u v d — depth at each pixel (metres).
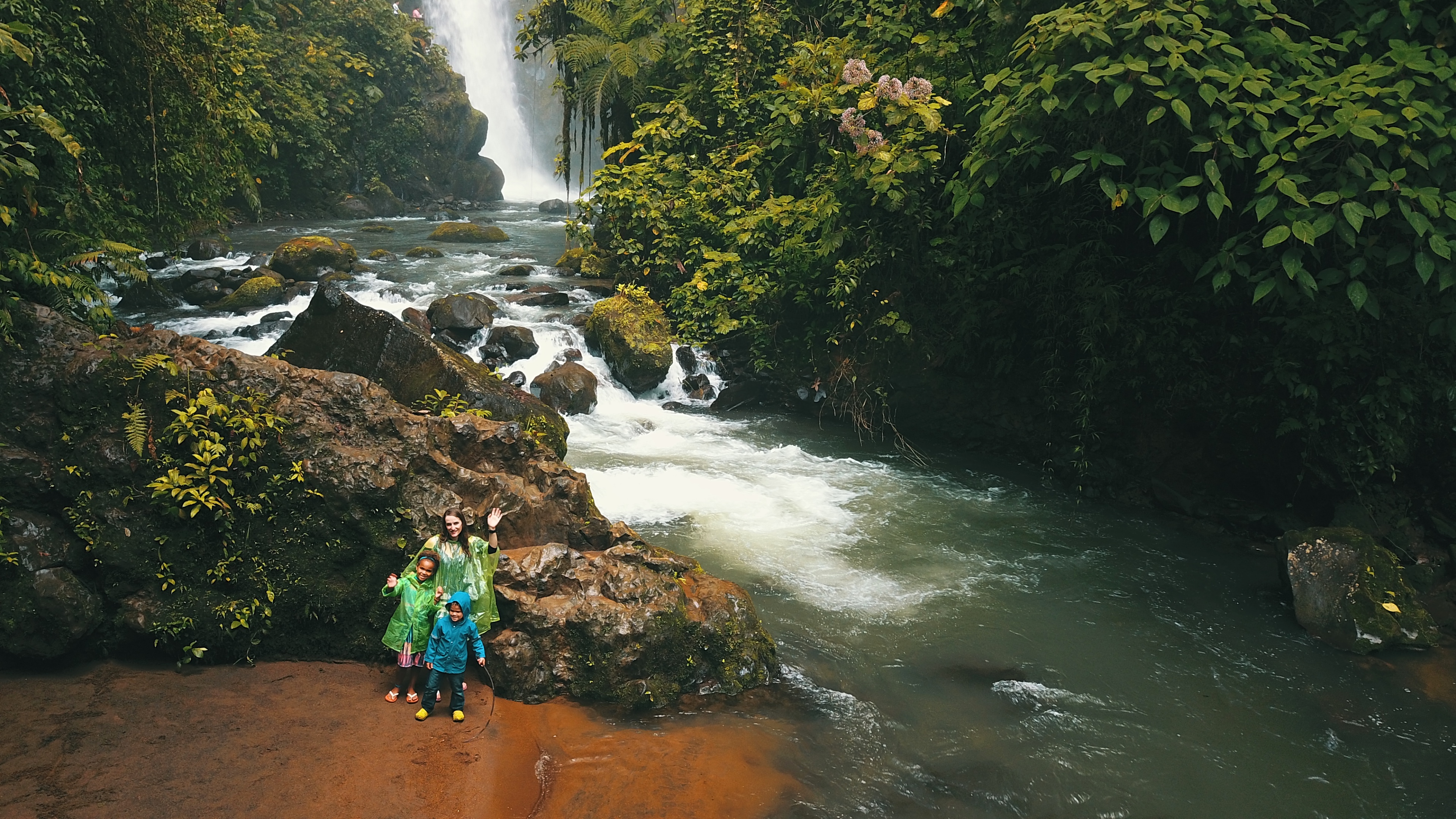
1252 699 6.38
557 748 5.15
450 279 17.62
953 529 9.16
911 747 5.56
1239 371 9.38
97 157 10.04
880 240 12.07
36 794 4.17
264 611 5.62
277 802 4.27
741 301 13.60
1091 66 8.06
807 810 4.82
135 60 10.87
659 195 15.20
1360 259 7.40
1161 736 5.87
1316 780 5.50
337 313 8.84
